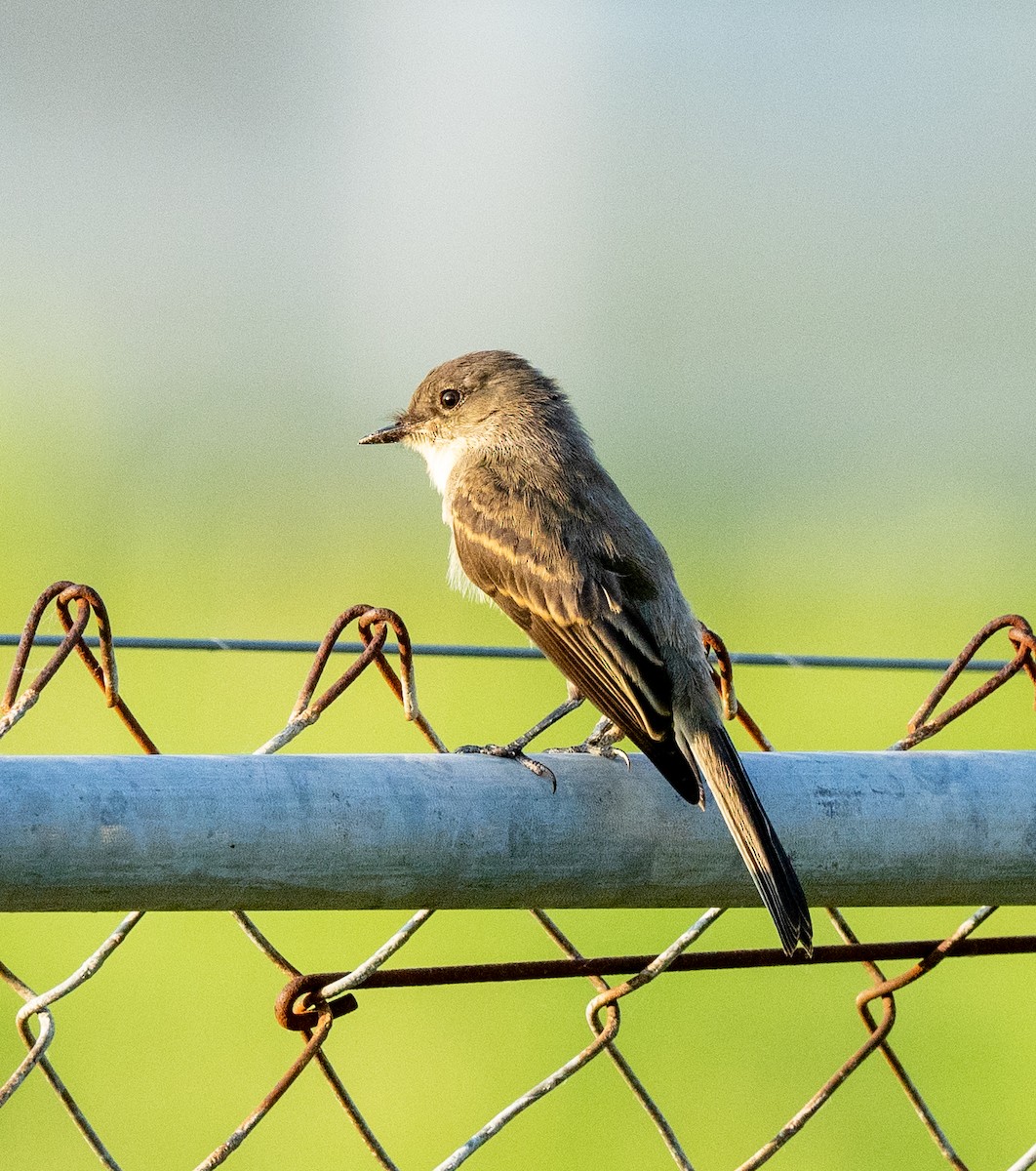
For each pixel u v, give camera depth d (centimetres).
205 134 5072
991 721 1418
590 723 1381
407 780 435
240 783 421
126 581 1767
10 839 405
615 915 1180
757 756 470
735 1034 1060
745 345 3588
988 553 2045
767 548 2070
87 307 3588
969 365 3419
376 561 1886
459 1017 1064
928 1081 1030
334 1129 952
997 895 479
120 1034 1020
